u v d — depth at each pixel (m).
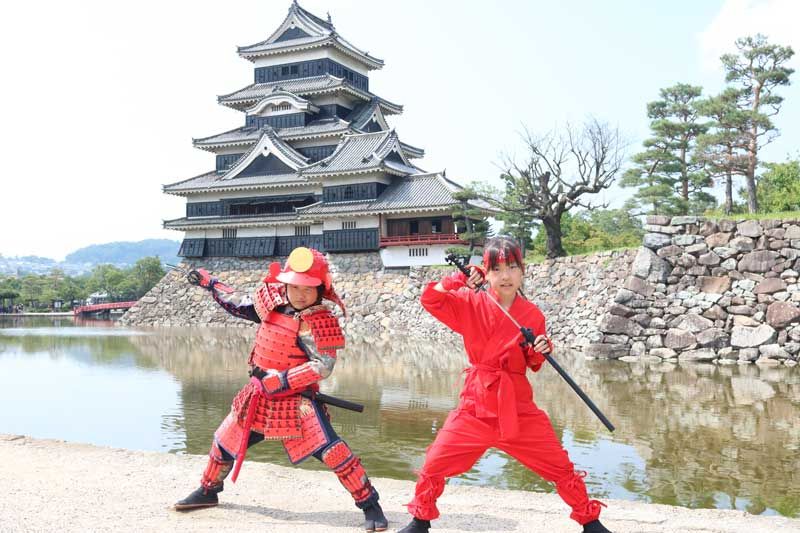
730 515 5.26
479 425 4.16
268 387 4.77
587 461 10.36
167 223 53.25
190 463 6.62
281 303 4.86
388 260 44.03
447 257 4.41
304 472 6.44
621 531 4.81
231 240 51.97
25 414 15.16
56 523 4.71
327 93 53.69
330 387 18.36
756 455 10.66
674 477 9.47
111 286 109.38
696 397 15.69
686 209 34.78
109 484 5.84
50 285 106.69
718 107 29.17
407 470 10.09
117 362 25.72
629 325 23.61
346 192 46.12
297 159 49.47
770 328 21.58
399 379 19.92
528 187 35.00
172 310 52.56
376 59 60.19
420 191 44.62
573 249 44.97
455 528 4.82
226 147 54.47
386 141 47.03
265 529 4.68
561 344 28.66
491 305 4.25
